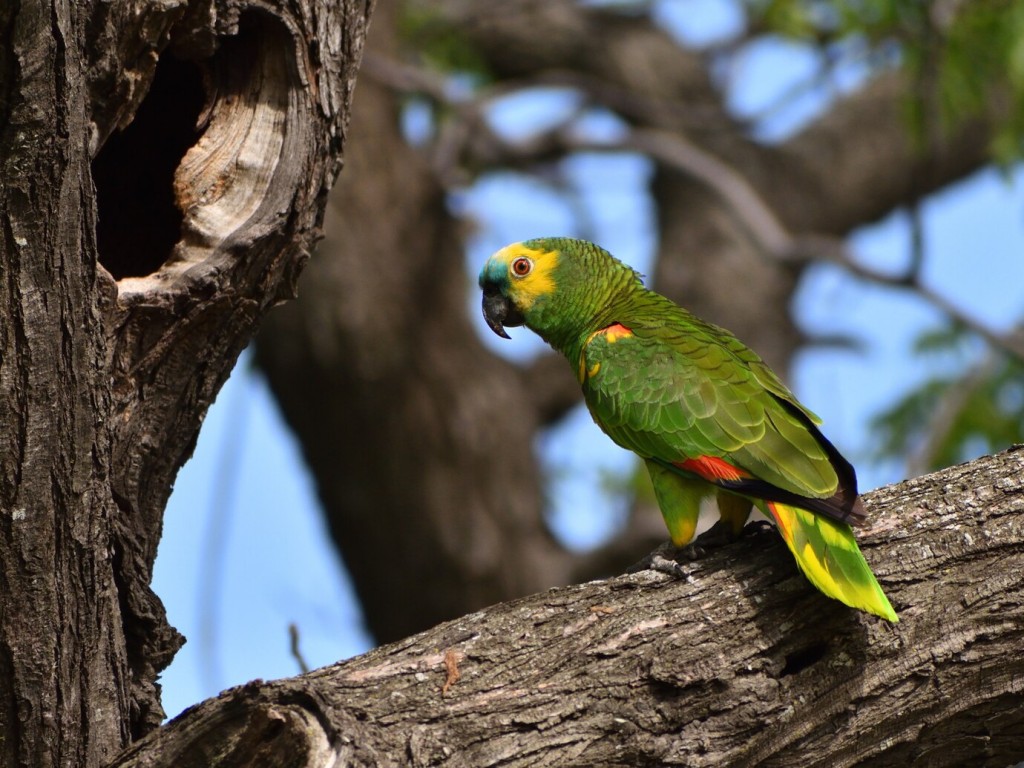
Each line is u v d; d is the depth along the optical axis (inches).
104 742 292.8
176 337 305.9
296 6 312.7
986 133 999.0
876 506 317.4
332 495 796.0
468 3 967.6
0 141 242.8
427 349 775.7
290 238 316.2
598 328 430.6
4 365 255.8
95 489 274.4
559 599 294.8
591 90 888.9
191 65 333.4
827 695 288.8
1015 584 299.7
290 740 250.7
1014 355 675.4
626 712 276.5
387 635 831.1
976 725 300.0
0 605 269.7
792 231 1045.8
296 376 761.6
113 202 340.5
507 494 810.8
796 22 765.9
